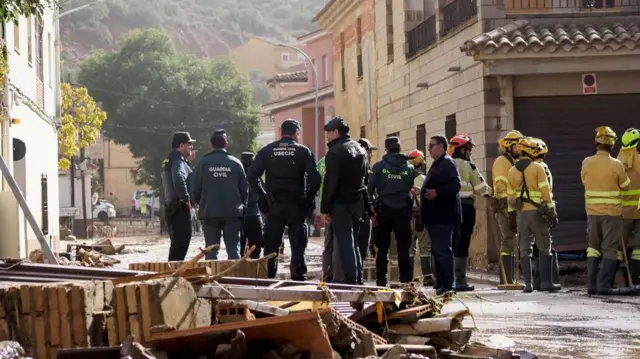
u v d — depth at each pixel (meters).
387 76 36.44
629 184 17.30
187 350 7.79
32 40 31.62
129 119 96.44
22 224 25.94
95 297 8.01
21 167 29.55
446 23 28.66
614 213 16.95
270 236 16.48
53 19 40.22
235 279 10.05
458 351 9.31
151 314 7.95
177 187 17.94
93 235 64.75
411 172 17.58
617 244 17.00
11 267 10.80
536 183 17.61
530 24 24.28
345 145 15.45
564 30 23.75
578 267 22.17
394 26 34.97
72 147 52.94
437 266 16.52
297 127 16.58
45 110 35.81
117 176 133.12
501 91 24.14
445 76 28.16
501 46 22.97
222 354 7.54
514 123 24.11
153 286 8.00
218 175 17.55
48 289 8.02
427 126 30.52
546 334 11.91
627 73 23.75
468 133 25.69
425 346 8.85
